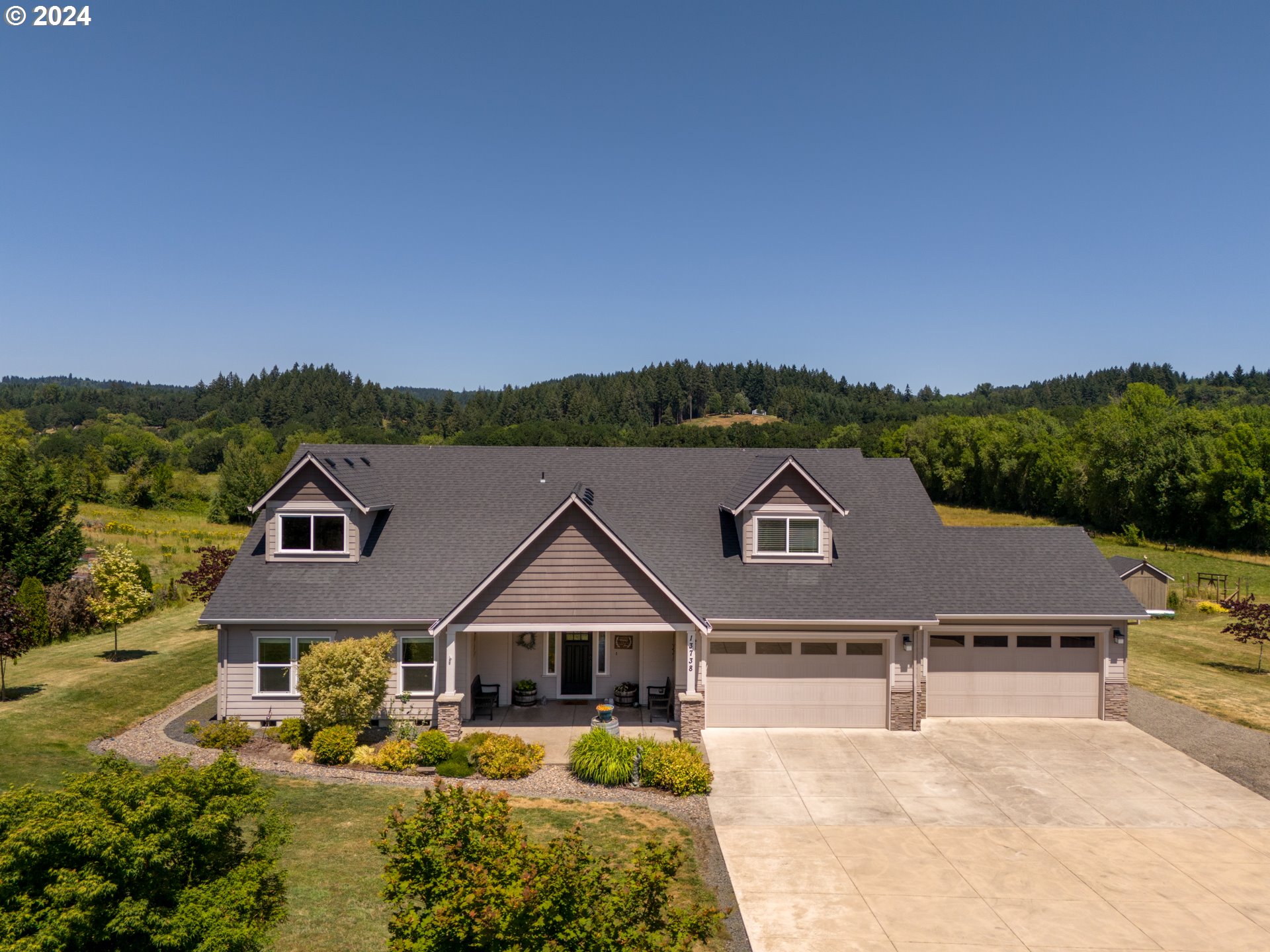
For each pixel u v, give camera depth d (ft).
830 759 64.44
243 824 46.52
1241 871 46.21
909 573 76.54
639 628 68.33
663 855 27.40
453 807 28.63
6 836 24.84
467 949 24.81
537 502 83.15
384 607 70.03
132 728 67.26
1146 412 283.38
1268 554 220.64
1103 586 75.66
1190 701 81.35
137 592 91.15
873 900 42.63
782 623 69.67
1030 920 40.83
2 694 71.72
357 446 89.04
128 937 25.88
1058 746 67.56
